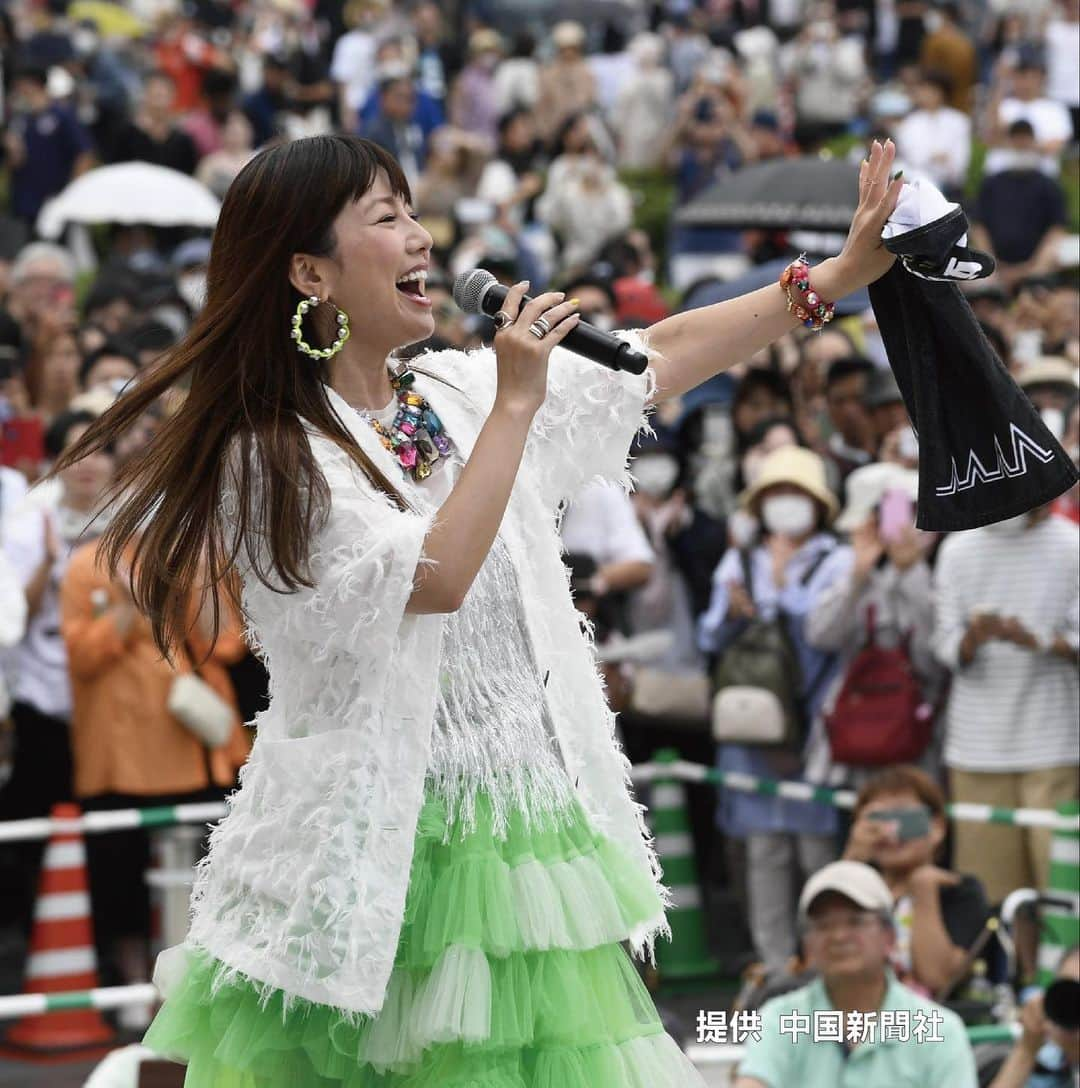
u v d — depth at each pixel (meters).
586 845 12.20
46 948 27.61
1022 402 12.11
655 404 12.91
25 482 30.95
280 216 11.68
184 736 28.09
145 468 12.06
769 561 29.58
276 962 11.37
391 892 11.31
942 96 58.47
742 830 29.67
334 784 11.36
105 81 64.50
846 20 74.44
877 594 28.36
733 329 12.89
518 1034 11.55
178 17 69.44
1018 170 49.84
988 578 27.44
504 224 51.50
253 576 11.69
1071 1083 19.17
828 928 19.00
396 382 12.32
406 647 11.41
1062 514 28.66
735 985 29.56
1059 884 25.70
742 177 39.62
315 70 69.44
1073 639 27.14
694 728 31.38
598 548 30.28
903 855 23.47
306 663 11.56
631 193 61.25
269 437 11.41
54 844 27.62
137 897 28.67
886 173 12.48
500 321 12.02
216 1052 11.80
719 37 69.38
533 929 11.62
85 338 37.81
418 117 61.41
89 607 27.86
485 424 11.35
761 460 31.19
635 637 30.72
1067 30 65.62
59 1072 26.53
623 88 64.31
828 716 28.36
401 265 11.78
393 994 11.66
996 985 23.14
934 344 12.42
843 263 12.62
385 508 11.30
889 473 28.88
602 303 37.00
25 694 29.27
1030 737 27.19
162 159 55.66
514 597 12.08
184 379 12.34
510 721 11.96
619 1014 12.09
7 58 64.69
